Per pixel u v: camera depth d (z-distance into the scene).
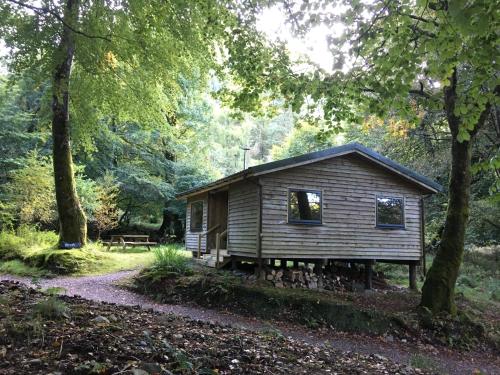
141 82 16.31
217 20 10.08
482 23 4.03
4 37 10.41
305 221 12.94
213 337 5.53
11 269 14.58
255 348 5.52
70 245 15.66
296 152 33.84
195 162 28.16
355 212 13.84
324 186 13.40
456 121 11.22
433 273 11.29
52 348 3.81
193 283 11.62
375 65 6.83
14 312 4.66
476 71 5.84
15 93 21.98
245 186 13.64
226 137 33.03
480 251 21.53
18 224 19.45
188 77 17.22
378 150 23.52
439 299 10.98
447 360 9.08
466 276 17.55
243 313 10.49
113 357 3.79
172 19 12.34
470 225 20.05
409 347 9.63
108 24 12.12
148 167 26.94
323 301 10.70
